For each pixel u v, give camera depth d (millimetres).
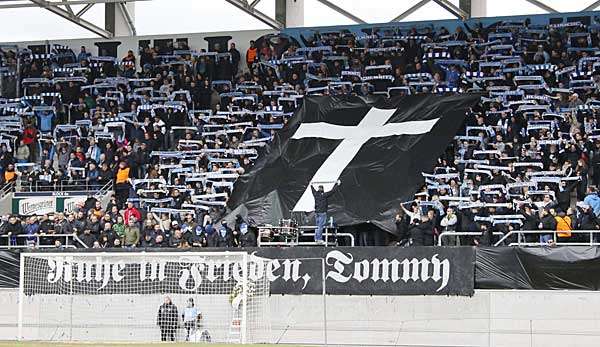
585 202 46969
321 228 47906
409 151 52531
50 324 41094
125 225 49062
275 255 43125
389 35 65250
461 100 55938
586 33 60750
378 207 49031
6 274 45969
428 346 40625
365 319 41906
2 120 64312
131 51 66875
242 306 37031
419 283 41656
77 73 66938
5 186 58531
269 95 61969
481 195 49375
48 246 47219
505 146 52906
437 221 47688
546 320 40438
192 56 66312
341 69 63031
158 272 40375
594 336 39719
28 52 68625
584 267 40406
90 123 61938
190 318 39188
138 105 63438
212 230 47438
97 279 40969
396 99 57188
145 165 57875
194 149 58656
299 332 42125
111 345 33469
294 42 66125
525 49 61062
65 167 59781
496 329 40719
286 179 52250
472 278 41156
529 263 40938
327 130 55750
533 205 47469
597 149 51875
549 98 56906
